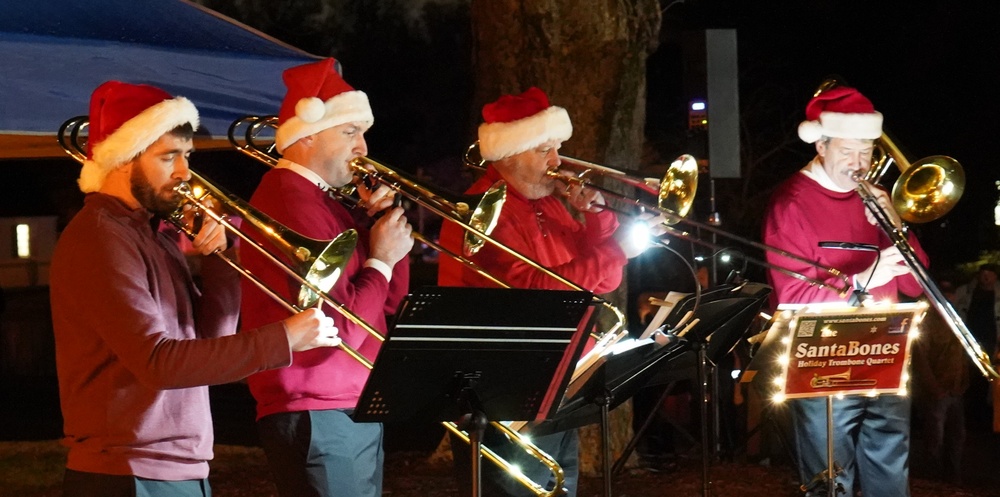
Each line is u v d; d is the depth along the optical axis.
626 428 7.88
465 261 4.10
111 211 3.37
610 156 7.37
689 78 8.50
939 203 5.62
